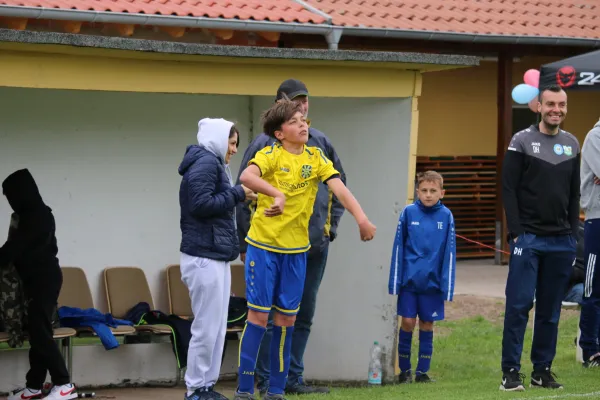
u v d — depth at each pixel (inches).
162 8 1040.2
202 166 606.5
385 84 778.8
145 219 852.0
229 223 624.4
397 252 771.4
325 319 823.1
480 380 769.6
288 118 574.6
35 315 678.5
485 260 1583.4
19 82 646.5
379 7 1380.4
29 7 919.7
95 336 745.6
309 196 586.6
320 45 1322.6
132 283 829.2
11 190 679.7
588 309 805.9
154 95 852.6
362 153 805.9
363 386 797.9
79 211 824.3
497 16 1473.9
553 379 711.7
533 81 916.6
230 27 1069.8
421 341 784.9
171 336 761.6
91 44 629.0
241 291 859.4
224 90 725.9
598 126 788.0
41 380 695.1
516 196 687.1
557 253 687.7
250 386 603.8
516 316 689.6
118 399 721.6
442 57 758.5
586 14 1561.3
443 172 1594.5
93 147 829.2
